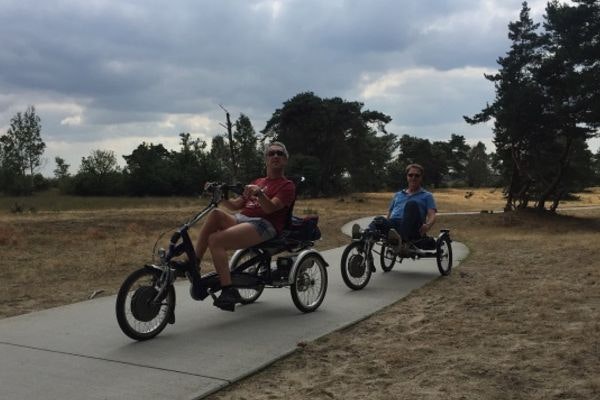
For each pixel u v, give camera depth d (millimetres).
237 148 75625
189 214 32531
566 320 6336
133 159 85500
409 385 4504
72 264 11336
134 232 20438
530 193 48312
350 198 71625
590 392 4266
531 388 4379
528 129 41531
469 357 5129
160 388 4410
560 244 15203
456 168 140750
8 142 78062
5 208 45781
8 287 8891
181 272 5957
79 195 81000
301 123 80062
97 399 4195
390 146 123812
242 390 4469
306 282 6922
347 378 4691
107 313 6785
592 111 37062
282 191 6582
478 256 12539
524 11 41375
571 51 37375
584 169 46219
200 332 5980
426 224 9375
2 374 4691
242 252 6816
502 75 42125
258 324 6324
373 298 7762
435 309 7094
